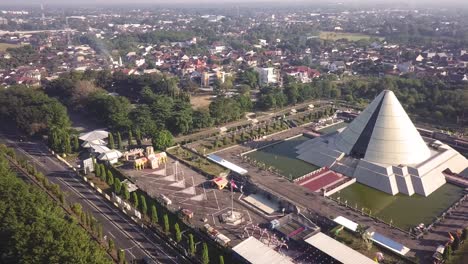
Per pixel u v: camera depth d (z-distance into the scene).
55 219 92.12
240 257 97.62
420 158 144.75
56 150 165.38
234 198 130.12
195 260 97.56
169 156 166.75
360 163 145.62
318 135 190.75
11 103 198.25
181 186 138.50
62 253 78.94
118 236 107.56
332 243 100.56
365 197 133.12
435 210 124.12
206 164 157.25
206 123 198.38
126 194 124.50
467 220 117.38
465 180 141.50
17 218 93.31
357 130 152.12
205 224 113.69
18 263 79.56
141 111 189.38
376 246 104.88
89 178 142.00
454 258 99.12
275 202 126.69
